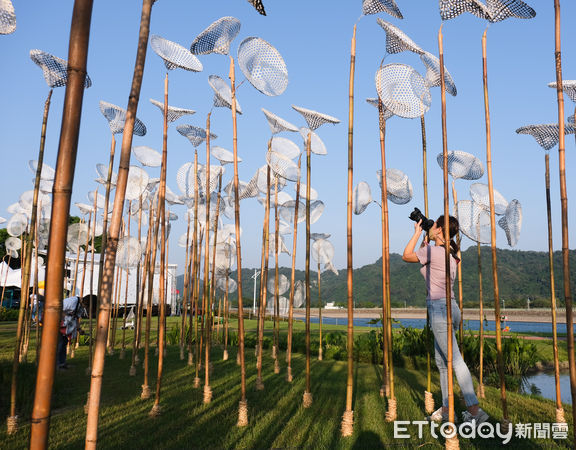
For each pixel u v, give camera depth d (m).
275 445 3.15
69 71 1.44
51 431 3.46
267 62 3.22
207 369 4.52
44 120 4.10
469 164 4.16
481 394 4.92
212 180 5.52
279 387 5.25
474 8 2.66
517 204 3.99
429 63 3.30
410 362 8.03
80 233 6.98
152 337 11.66
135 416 3.93
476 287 170.38
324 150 5.77
